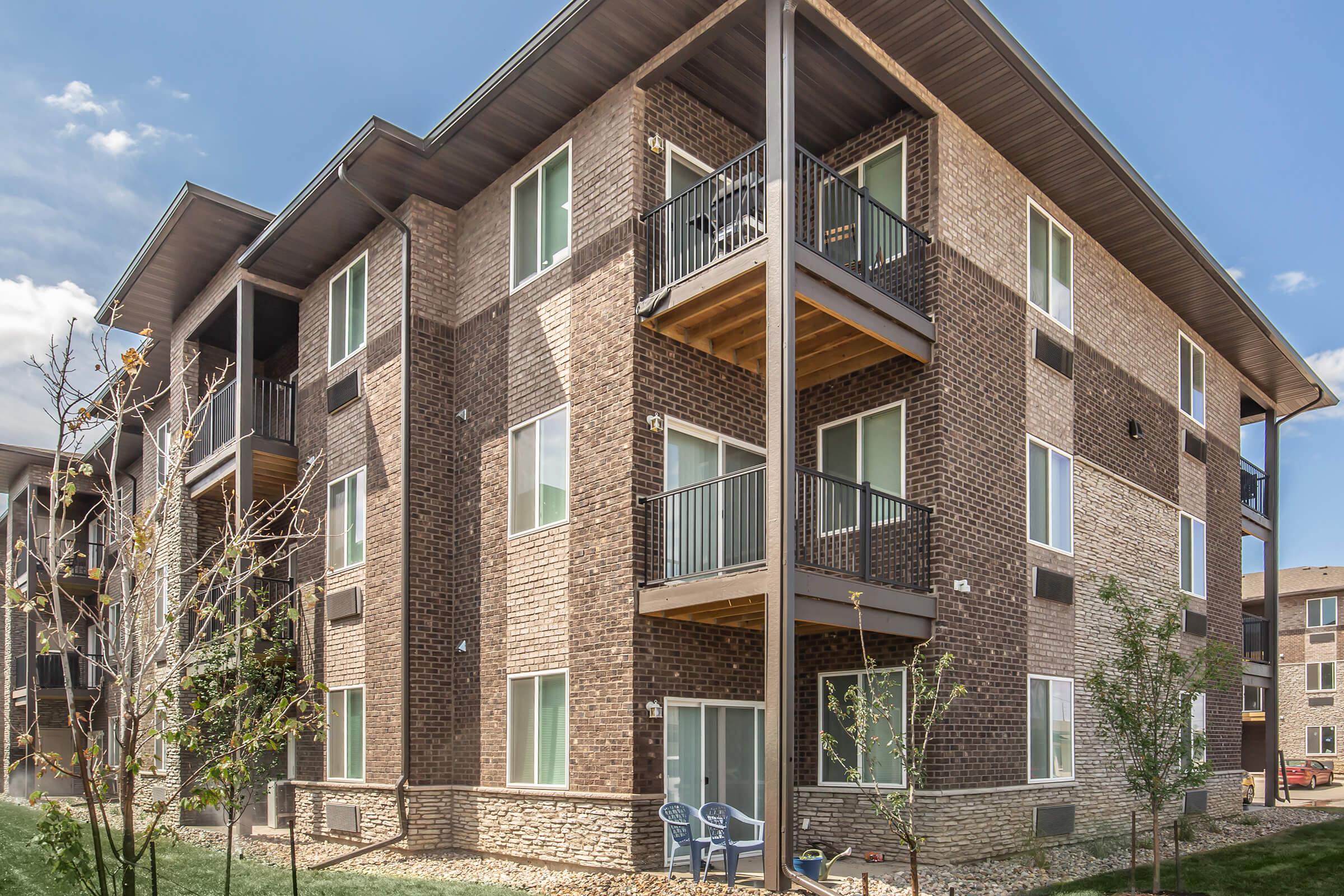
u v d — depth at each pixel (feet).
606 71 41.42
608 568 38.91
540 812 40.11
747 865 36.70
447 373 49.34
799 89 42.86
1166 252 57.16
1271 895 34.14
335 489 54.24
